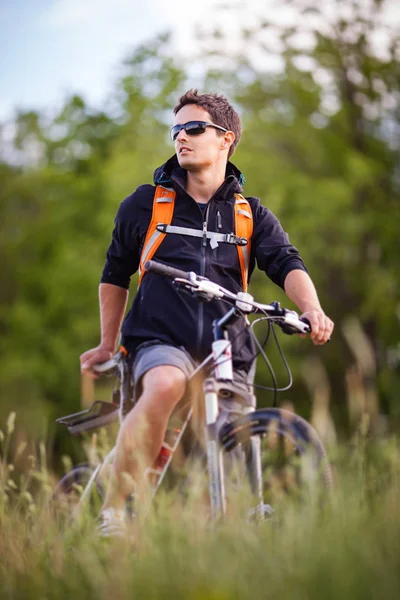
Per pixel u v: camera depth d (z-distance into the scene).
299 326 6.77
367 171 38.69
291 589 4.52
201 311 7.36
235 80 41.75
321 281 40.81
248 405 7.16
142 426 6.75
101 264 41.28
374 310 39.00
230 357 7.02
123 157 40.25
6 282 46.97
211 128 7.71
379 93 40.31
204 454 7.27
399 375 34.56
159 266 6.51
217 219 7.60
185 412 7.45
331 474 6.30
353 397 8.12
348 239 39.03
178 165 7.87
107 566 5.46
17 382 40.66
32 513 7.12
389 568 4.57
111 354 8.24
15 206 48.97
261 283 38.19
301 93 41.28
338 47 40.09
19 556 6.07
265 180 38.69
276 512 6.14
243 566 4.95
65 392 41.28
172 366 7.04
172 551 5.32
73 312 41.47
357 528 5.32
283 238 7.71
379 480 6.72
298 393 38.88
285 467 6.53
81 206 44.12
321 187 38.25
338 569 4.51
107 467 7.88
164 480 7.45
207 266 7.45
